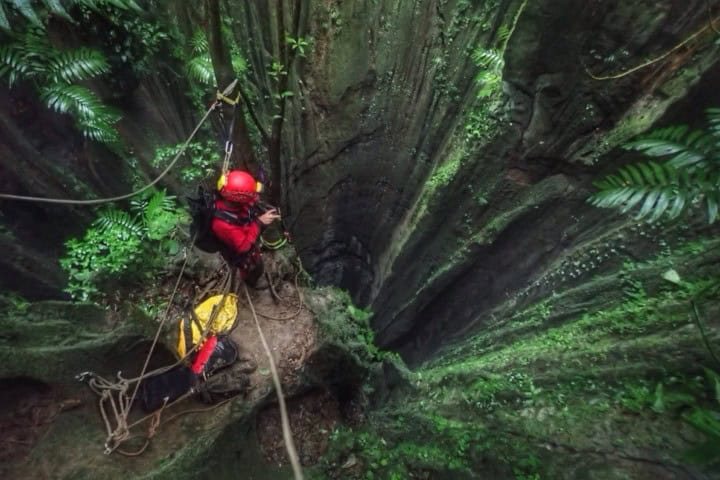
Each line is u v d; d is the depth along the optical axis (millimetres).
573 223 6934
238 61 8242
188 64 6902
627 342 4648
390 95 9875
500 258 8086
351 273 12938
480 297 8594
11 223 4574
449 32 8375
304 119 10031
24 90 4762
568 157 6734
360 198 11469
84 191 5121
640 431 3785
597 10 5461
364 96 10117
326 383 4793
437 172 8641
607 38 5676
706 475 3189
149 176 5793
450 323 9414
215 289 4742
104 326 3709
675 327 4469
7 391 3096
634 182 3775
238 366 4223
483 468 3846
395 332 10562
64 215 4945
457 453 4070
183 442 3350
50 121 4980
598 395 4289
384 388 5758
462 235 8445
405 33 9133
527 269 7645
